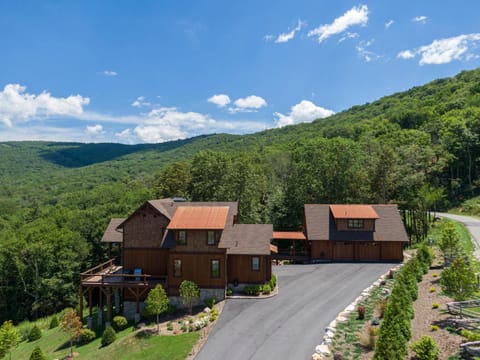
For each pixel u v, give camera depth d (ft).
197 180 188.44
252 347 64.08
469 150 233.35
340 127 360.69
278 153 234.38
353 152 177.27
